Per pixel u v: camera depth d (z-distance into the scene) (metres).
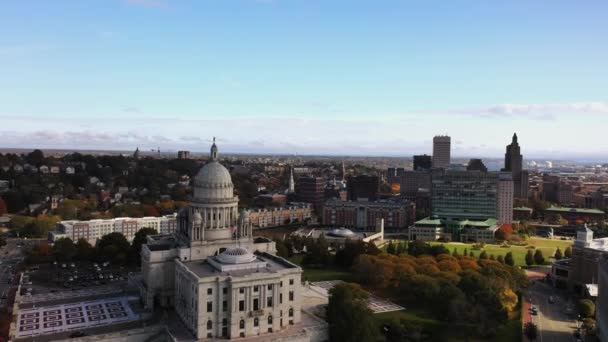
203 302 194.62
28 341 190.50
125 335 197.12
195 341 192.25
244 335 198.50
